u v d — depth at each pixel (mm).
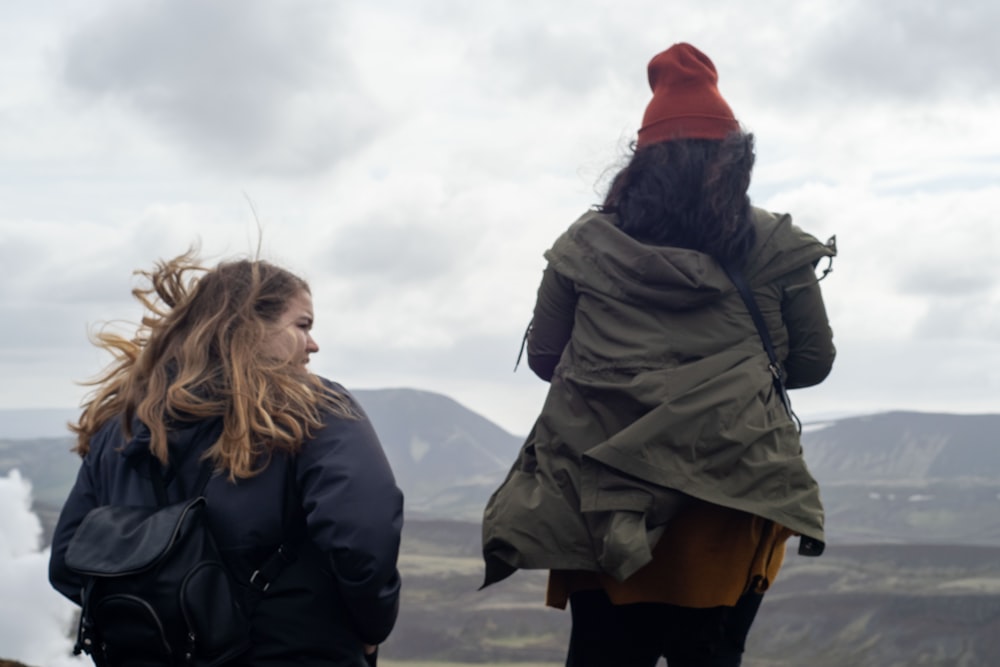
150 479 2955
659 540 3430
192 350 3000
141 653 2705
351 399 3111
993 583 123438
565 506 3434
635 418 3424
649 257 3471
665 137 3633
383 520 2869
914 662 107125
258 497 2900
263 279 3180
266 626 2889
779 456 3393
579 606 3621
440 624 121875
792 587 133000
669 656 3576
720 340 3486
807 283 3586
